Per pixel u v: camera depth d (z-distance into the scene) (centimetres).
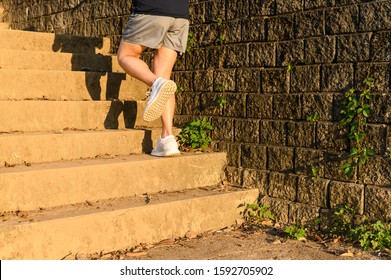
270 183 494
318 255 403
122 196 454
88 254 390
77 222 383
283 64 485
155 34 478
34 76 527
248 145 513
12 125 476
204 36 555
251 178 510
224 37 535
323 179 456
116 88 584
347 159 439
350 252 404
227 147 532
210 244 428
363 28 428
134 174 461
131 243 413
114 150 499
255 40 508
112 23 684
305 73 468
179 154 493
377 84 421
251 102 512
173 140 490
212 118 548
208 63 552
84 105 517
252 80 511
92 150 484
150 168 471
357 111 426
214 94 545
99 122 528
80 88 559
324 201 453
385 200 414
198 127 548
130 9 653
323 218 452
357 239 424
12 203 395
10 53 570
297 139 475
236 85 526
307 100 467
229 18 530
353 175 437
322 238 443
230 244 429
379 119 420
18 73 517
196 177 506
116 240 405
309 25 464
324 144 455
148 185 470
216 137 545
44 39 643
